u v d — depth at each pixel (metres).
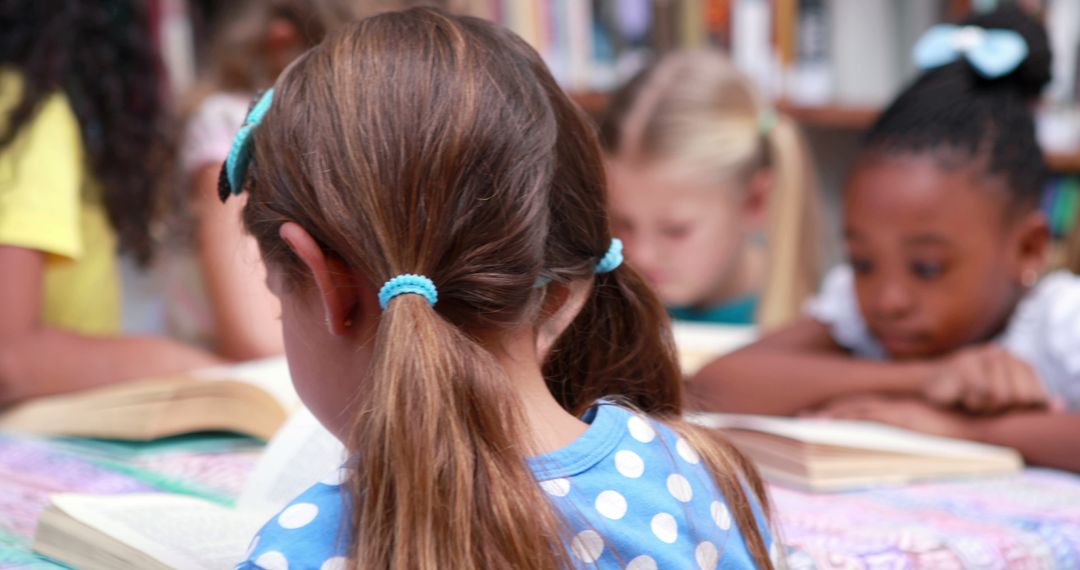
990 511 1.24
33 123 1.74
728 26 2.91
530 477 0.72
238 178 0.85
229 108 2.04
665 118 2.38
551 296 0.83
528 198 0.78
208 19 2.55
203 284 2.24
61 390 1.70
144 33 2.00
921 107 1.74
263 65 2.15
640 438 0.82
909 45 3.05
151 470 1.37
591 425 0.82
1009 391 1.60
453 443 0.70
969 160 1.69
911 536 1.10
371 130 0.76
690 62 2.46
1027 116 1.76
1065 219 2.91
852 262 1.80
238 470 1.37
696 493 0.82
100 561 0.93
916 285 1.72
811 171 2.60
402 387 0.69
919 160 1.70
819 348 2.00
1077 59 2.90
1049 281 1.80
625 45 2.86
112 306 2.02
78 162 1.87
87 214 1.93
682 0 2.89
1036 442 1.56
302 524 0.71
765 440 1.41
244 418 1.49
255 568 0.69
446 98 0.77
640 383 0.97
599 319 0.95
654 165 2.37
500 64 0.81
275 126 0.80
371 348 0.78
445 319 0.76
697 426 0.91
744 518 0.85
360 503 0.70
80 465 1.39
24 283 1.69
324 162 0.76
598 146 0.88
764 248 2.49
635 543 0.75
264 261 0.82
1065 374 1.72
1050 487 1.40
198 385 1.48
